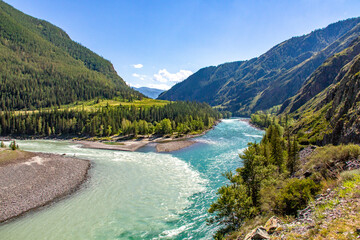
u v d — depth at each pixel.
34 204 32.66
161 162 58.75
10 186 37.59
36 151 75.94
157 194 36.03
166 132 126.31
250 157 24.25
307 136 59.22
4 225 27.11
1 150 59.56
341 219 9.76
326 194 14.25
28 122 132.00
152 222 27.34
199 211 29.84
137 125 124.88
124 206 31.88
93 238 24.14
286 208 16.09
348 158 20.45
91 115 146.00
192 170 50.06
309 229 10.13
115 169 51.41
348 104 46.81
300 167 34.25
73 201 33.72
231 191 22.25
